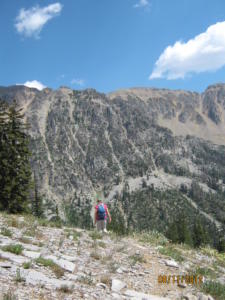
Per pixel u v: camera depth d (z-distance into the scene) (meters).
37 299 5.69
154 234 17.02
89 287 7.24
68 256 9.48
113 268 9.12
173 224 86.19
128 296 7.27
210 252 16.00
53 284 6.72
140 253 11.95
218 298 8.47
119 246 12.48
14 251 8.62
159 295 7.92
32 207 55.19
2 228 11.57
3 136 33.50
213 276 10.59
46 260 8.30
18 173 33.03
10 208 32.28
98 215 15.58
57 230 13.89
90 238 13.25
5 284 6.02
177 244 16.69
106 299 6.62
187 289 8.77
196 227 87.44
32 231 12.22
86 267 8.91
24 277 6.54
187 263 12.02
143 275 9.31
